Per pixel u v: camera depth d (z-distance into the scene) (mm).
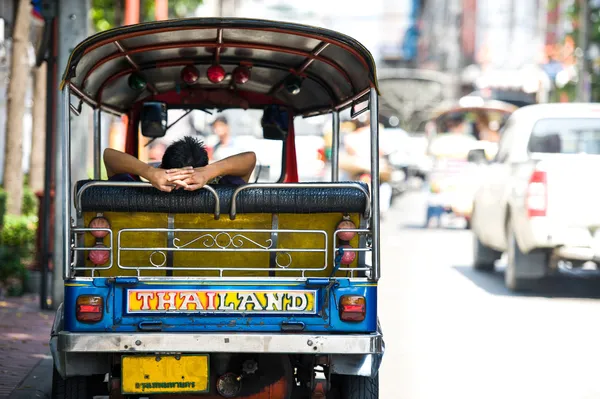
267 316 5957
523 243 13148
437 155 27438
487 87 40312
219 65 7699
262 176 8695
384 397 7809
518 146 13891
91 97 7664
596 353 9602
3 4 20875
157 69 7703
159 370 5809
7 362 8648
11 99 16875
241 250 6074
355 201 6051
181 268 6016
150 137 8602
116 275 6086
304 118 9133
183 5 30469
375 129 6035
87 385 6355
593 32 32562
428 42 72438
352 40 6125
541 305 12680
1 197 14945
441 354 9508
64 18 11422
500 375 8609
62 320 6188
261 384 6086
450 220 25031
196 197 6008
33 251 15305
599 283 14938
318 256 6199
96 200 5949
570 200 12672
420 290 13914
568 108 14000
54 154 11578
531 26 62812
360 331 5984
